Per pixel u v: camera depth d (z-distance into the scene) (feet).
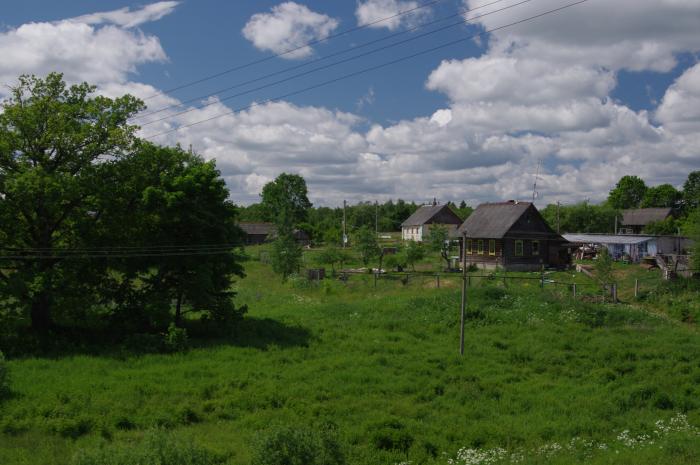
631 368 80.59
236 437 54.03
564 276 165.27
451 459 49.49
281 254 176.55
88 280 95.20
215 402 63.57
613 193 440.04
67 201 92.12
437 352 88.28
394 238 392.88
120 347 87.71
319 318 114.11
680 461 44.70
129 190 96.17
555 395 70.08
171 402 63.41
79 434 54.08
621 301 127.65
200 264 98.12
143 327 97.50
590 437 56.29
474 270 184.85
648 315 111.55
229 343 92.58
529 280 155.02
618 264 199.93
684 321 112.88
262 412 61.46
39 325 92.07
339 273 180.14
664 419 62.44
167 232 99.04
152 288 99.91
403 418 60.90
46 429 53.67
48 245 92.58
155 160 100.07
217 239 101.45
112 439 52.95
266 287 168.96
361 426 57.41
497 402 67.97
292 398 65.77
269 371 76.74
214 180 101.86
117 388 66.23
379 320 109.60
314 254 239.91
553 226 305.12
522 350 89.10
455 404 66.44
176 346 86.43
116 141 92.22
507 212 190.90
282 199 383.65
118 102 95.81
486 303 117.50
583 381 76.69
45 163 91.15
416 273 174.81
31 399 61.36
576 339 95.96
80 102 95.20
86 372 72.74
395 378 75.00
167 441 37.68
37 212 89.30
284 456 39.01
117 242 96.68
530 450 51.88
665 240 219.61
